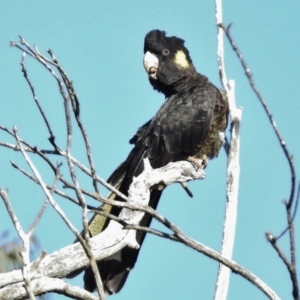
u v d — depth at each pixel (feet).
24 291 28.66
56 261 30.37
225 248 30.19
